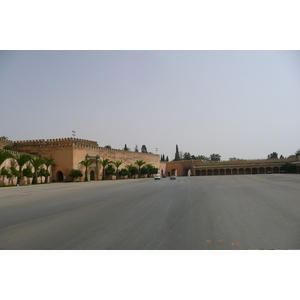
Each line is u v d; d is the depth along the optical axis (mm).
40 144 53688
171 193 19688
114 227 8047
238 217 9125
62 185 37219
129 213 10695
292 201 12859
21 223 9125
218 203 13055
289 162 79250
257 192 18141
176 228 7707
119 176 64375
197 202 13727
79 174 49188
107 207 12695
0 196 20281
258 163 84875
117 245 6117
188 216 9609
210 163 91188
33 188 30422
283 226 7555
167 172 93250
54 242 6488
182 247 5867
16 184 38562
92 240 6590
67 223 8883
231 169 87312
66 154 51188
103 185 34719
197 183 33969
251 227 7551
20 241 6672
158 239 6559
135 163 73312
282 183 27312
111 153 64688
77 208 12594
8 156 35375
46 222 9164
